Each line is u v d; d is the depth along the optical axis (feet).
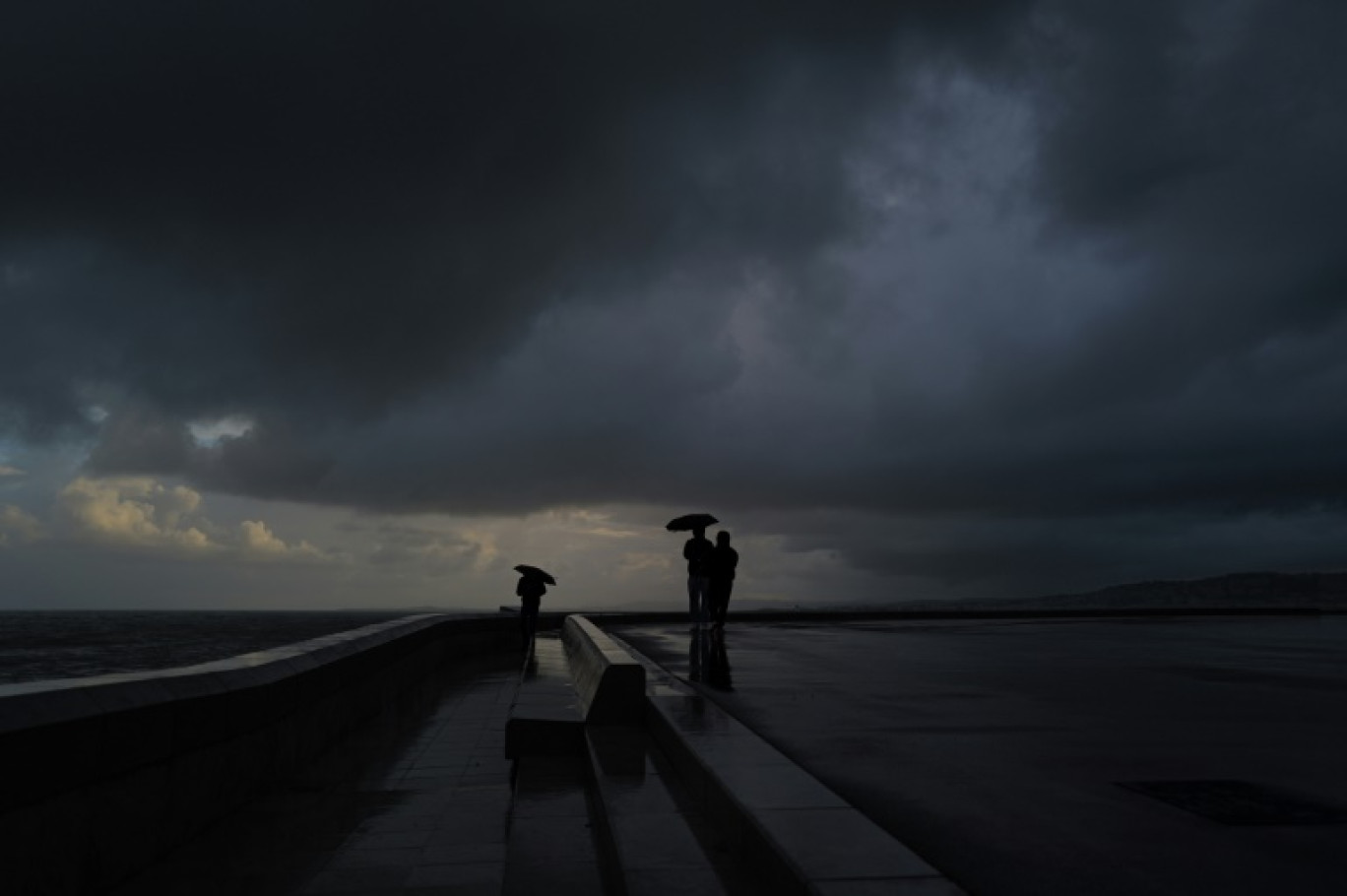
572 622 60.34
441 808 21.66
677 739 19.80
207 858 16.85
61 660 238.68
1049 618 114.52
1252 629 80.94
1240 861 12.16
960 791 16.28
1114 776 17.51
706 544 40.24
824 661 43.93
